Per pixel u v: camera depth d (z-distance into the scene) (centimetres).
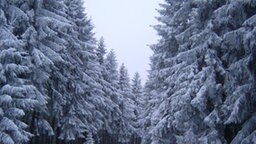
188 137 1477
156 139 2034
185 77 1539
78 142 3266
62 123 2639
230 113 1275
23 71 1517
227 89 1291
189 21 1777
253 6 1226
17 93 1481
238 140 1166
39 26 1988
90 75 3275
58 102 2341
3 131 1452
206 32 1388
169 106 1948
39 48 2008
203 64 1507
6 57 1498
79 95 2800
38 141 2653
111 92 4384
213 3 1453
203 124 1484
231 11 1252
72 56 2702
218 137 1325
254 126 1178
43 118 2222
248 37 1105
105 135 5259
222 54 1425
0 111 1413
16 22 1919
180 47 1662
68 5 2950
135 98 6988
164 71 2103
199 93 1332
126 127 5369
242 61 1206
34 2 2027
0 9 1697
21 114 1460
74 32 2769
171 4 2298
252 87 1177
